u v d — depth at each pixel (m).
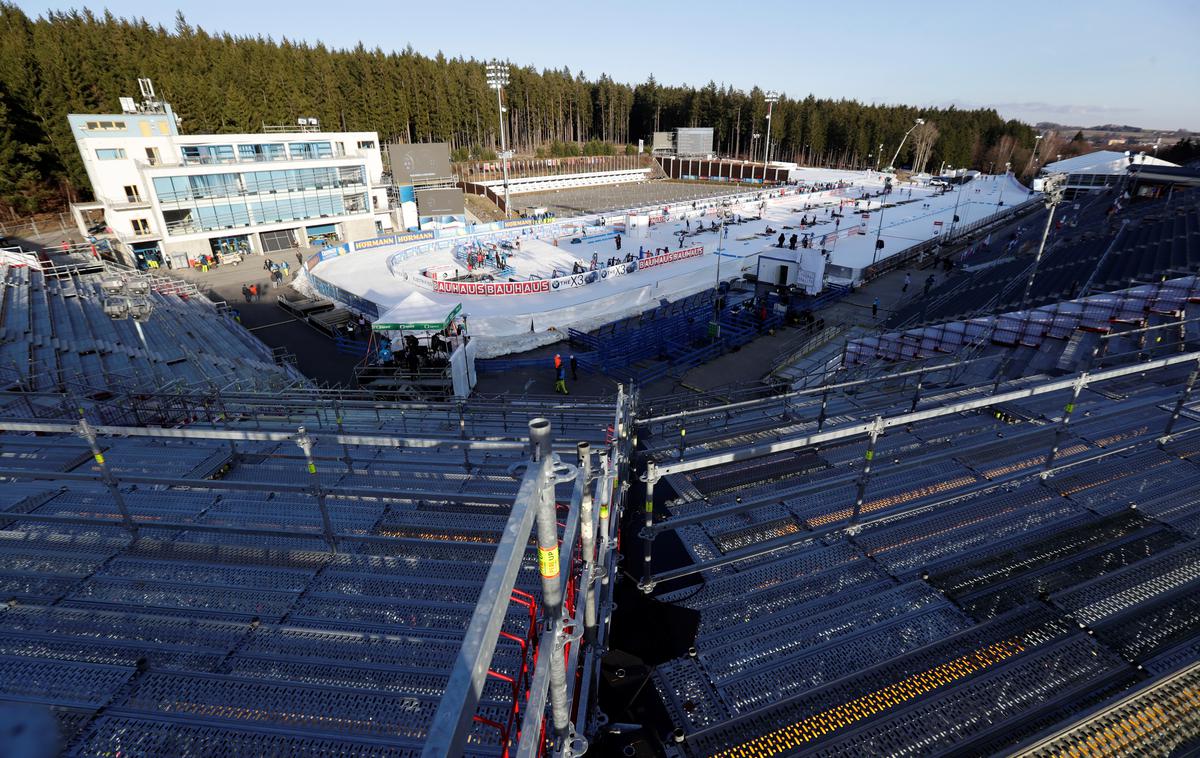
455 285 36.16
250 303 38.16
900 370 16.05
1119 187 77.19
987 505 5.96
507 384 25.52
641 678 4.10
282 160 53.12
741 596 4.88
